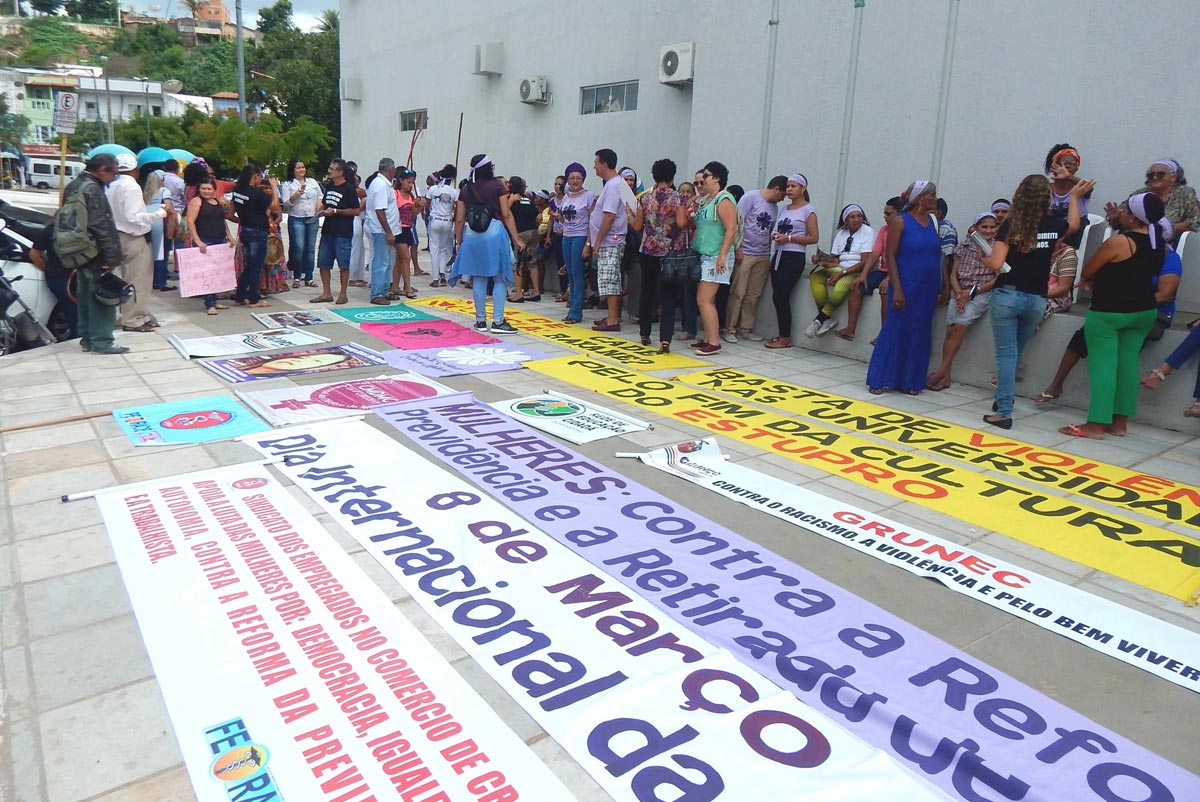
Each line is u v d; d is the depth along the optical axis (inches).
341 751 80.7
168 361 242.1
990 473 174.1
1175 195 226.2
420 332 298.4
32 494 142.6
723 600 114.5
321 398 204.5
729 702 90.8
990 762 84.0
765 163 357.1
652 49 443.8
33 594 110.2
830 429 201.5
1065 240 230.8
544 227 383.6
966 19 293.3
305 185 387.5
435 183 447.8
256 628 102.3
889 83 315.3
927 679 98.2
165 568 116.7
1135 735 90.0
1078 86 269.7
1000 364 207.3
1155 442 200.4
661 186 273.7
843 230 285.6
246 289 338.3
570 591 114.7
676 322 334.3
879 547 134.8
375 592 111.3
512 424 191.6
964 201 303.4
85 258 235.6
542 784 76.9
